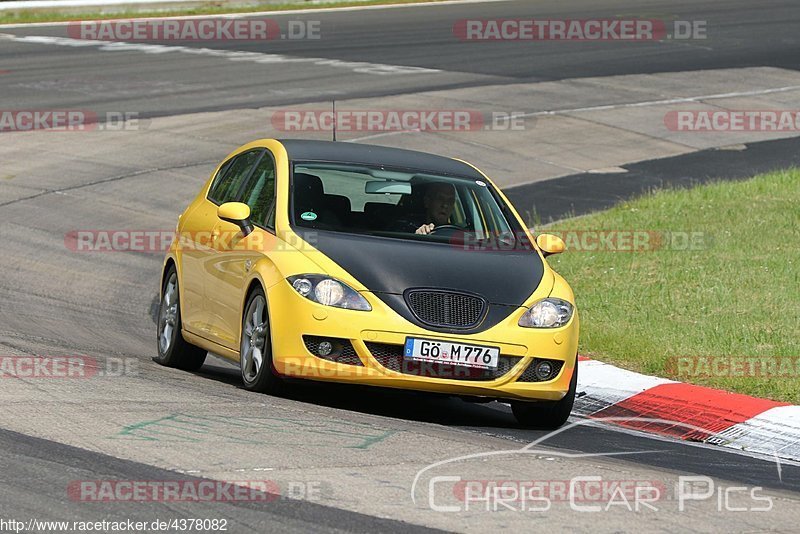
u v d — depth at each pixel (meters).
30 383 28.06
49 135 75.19
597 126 85.00
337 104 86.25
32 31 116.25
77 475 20.81
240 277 30.70
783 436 29.88
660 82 99.31
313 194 31.53
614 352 37.62
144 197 64.31
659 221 58.19
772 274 47.00
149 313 45.03
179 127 78.56
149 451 22.56
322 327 27.95
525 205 65.62
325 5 136.38
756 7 138.12
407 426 27.09
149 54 104.44
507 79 97.88
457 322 28.41
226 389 29.89
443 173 33.81
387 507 20.09
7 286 45.72
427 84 94.50
